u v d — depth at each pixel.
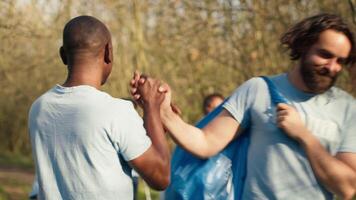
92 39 3.11
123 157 3.02
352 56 3.50
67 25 3.16
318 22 3.45
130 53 14.78
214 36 12.69
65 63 3.25
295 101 3.58
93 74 3.13
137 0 14.21
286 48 3.78
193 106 14.36
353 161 3.54
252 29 12.08
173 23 13.30
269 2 11.52
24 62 15.88
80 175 2.99
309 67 3.48
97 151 2.97
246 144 3.75
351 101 3.62
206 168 3.78
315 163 3.45
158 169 3.07
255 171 3.62
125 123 3.00
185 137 3.68
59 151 3.04
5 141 25.81
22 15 13.40
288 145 3.53
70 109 3.05
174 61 14.08
